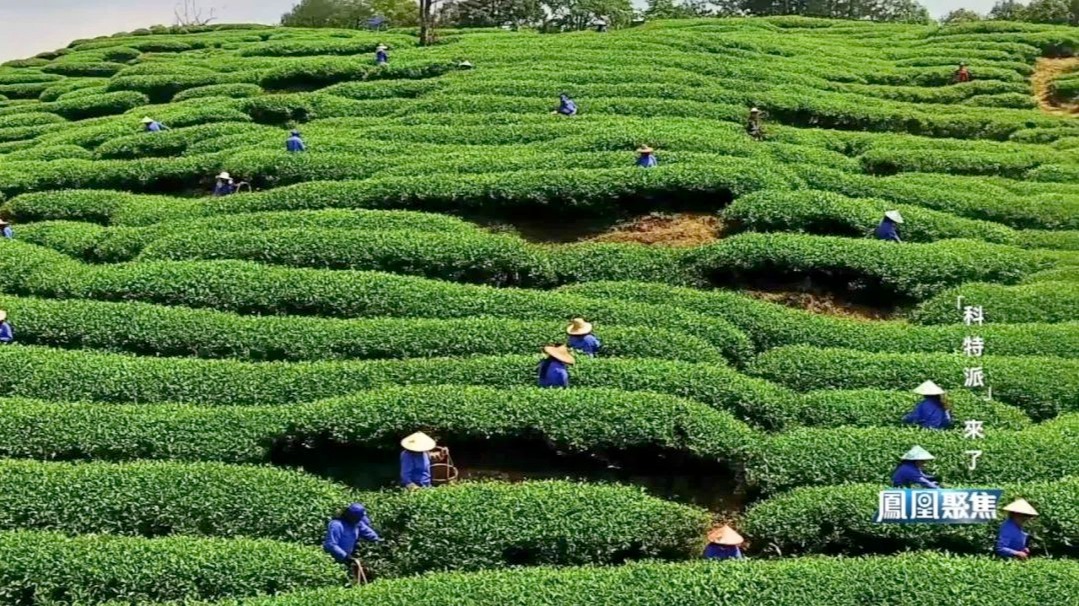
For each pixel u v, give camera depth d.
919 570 18.58
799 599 18.02
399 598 18.25
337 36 79.44
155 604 18.75
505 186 37.75
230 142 47.69
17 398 25.31
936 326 29.81
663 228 36.94
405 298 30.58
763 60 64.62
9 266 33.59
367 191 38.59
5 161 47.59
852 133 50.25
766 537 21.19
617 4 98.62
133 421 24.09
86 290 31.83
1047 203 39.59
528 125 46.84
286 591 19.22
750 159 41.00
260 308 30.72
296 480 22.27
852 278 32.78
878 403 25.23
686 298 31.11
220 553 19.70
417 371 26.30
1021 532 19.75
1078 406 25.81
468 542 20.67
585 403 24.16
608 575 18.86
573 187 37.47
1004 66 64.94
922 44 74.38
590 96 53.12
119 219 39.47
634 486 22.98
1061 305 30.52
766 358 27.91
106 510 21.30
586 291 31.81
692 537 21.38
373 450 24.31
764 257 32.75
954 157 45.62
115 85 62.41
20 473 21.84
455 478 23.39
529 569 19.39
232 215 37.25
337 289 30.80
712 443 23.59
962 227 37.09
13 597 18.98
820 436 23.72
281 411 24.53
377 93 55.59
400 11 105.31
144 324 29.08
